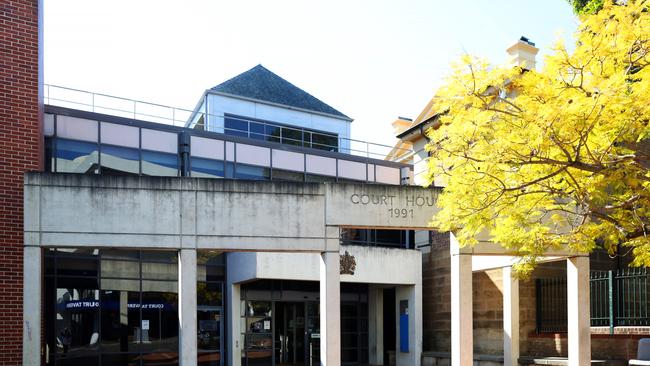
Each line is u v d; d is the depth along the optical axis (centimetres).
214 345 2589
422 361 2597
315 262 2500
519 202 1366
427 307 2761
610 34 1176
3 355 1444
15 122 1527
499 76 1232
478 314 2358
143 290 2400
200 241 1594
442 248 2691
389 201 1709
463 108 1281
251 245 1620
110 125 2334
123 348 2327
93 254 2316
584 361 1689
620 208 1271
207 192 1614
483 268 2242
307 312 2741
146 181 1583
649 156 1248
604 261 2188
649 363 1437
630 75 1196
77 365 2227
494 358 2152
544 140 1160
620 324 1827
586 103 1109
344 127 4028
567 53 1189
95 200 1547
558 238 1405
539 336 2055
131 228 1559
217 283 2639
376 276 2572
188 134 2475
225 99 3634
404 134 2911
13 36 1546
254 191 1641
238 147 2592
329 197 1678
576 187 1276
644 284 1905
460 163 1315
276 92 3919
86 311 2275
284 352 2681
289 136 3800
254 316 2625
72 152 2241
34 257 1492
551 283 2109
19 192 1511
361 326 2897
